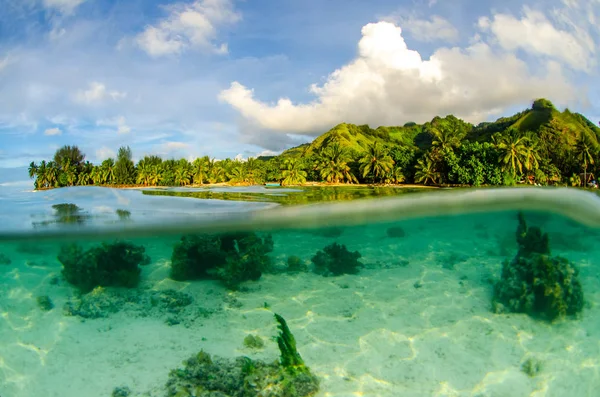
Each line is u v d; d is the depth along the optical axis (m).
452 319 9.73
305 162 71.44
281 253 21.06
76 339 8.93
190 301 11.02
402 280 13.24
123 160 81.88
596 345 8.35
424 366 7.64
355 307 10.65
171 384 6.79
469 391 6.89
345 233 25.48
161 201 18.83
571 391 6.91
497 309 9.98
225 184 72.19
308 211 16.84
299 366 6.85
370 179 62.91
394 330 9.20
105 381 7.21
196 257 12.84
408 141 165.12
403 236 26.53
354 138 152.50
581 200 16.53
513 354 8.08
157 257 17.77
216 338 8.83
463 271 14.84
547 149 59.06
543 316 9.57
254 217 15.82
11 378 7.48
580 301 9.52
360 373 7.37
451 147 52.00
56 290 13.11
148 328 9.39
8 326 9.89
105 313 10.34
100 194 20.39
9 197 20.88
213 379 6.72
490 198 17.92
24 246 18.55
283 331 6.87
